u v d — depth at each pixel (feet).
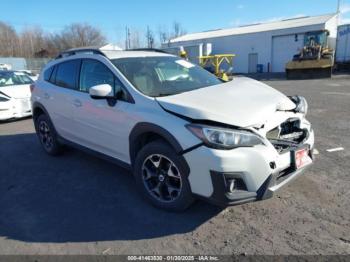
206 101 10.85
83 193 13.42
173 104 10.73
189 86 13.20
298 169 10.83
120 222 11.07
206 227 10.50
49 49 246.88
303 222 10.45
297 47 110.63
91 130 14.16
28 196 13.43
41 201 12.92
